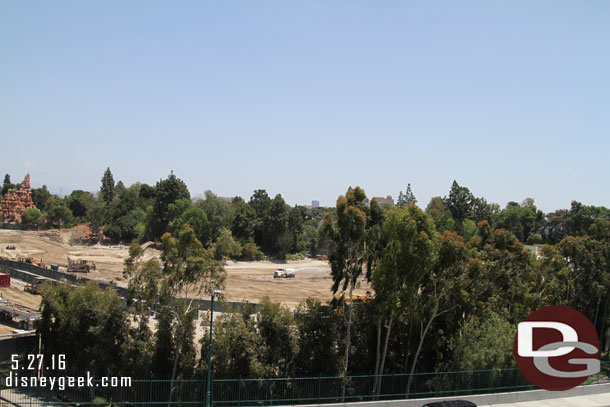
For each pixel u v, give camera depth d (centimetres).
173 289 3894
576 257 5284
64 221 19188
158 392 3691
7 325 5772
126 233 16325
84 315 4125
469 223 16300
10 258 11694
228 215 14900
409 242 3734
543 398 3731
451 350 4338
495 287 4475
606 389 3981
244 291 9344
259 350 3791
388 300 3778
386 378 4034
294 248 15775
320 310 4100
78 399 3869
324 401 3703
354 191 4069
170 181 15512
